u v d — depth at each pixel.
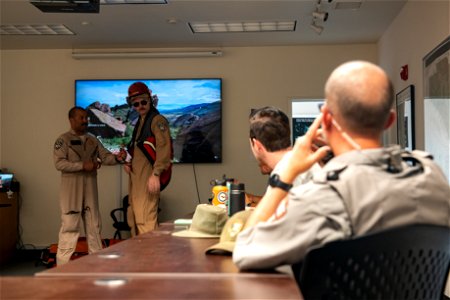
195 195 6.80
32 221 6.85
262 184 6.74
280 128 2.07
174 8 5.26
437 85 3.91
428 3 4.24
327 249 1.03
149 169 3.99
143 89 4.05
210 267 1.34
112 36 6.32
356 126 1.18
